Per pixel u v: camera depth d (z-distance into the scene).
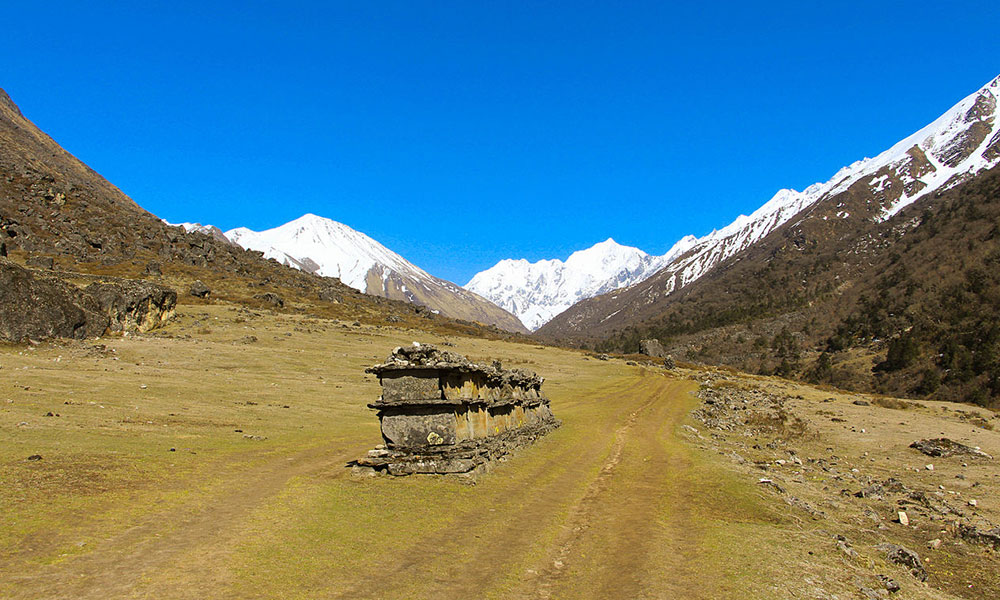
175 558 9.48
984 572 13.52
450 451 17.45
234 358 46.59
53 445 15.91
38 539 9.68
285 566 9.64
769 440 35.06
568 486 18.53
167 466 15.44
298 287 118.12
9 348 36.84
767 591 10.22
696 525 14.38
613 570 11.02
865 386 124.19
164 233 128.88
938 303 153.88
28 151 173.88
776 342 183.75
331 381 42.88
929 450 31.30
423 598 9.06
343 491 14.80
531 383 30.00
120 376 32.66
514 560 11.27
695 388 63.84
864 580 11.55
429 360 17.67
